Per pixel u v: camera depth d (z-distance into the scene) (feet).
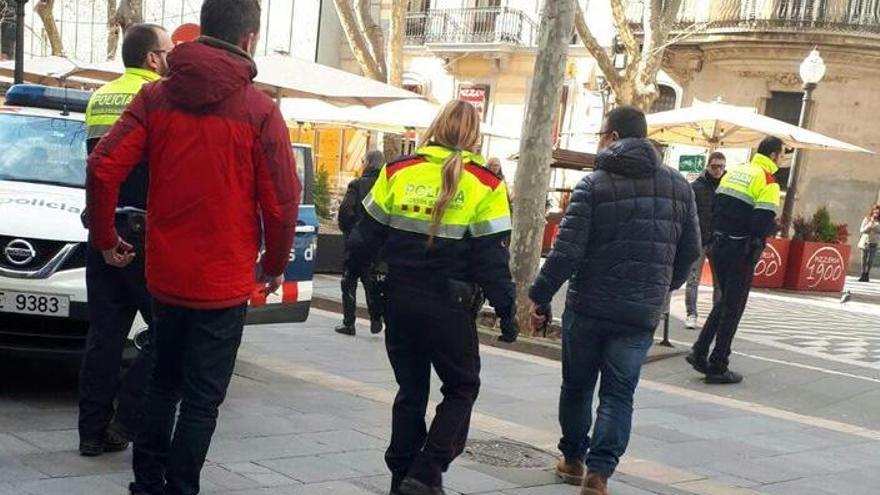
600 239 15.11
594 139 92.68
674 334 37.17
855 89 82.28
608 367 15.37
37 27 113.29
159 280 11.60
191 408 11.82
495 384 25.30
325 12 112.06
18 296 17.02
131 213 14.20
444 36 103.60
